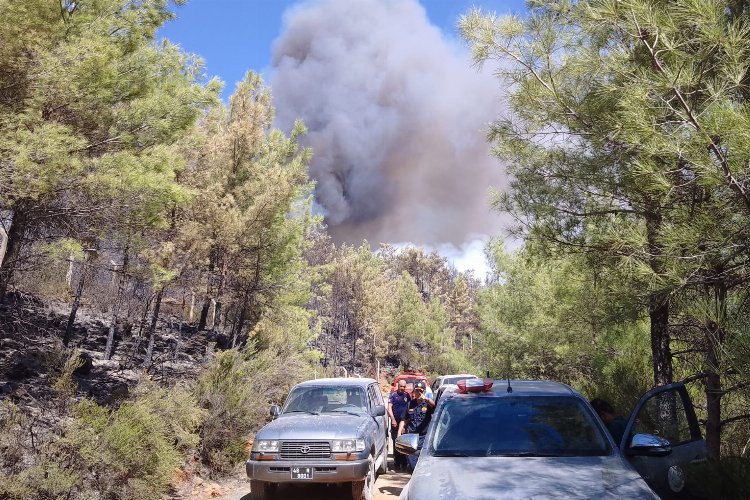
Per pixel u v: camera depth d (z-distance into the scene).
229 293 19.09
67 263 10.34
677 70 4.40
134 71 9.77
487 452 4.61
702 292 5.00
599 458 4.41
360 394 9.93
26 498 5.99
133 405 8.52
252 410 11.40
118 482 7.21
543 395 5.32
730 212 4.56
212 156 17.39
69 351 9.92
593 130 5.97
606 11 4.60
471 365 25.64
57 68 7.66
